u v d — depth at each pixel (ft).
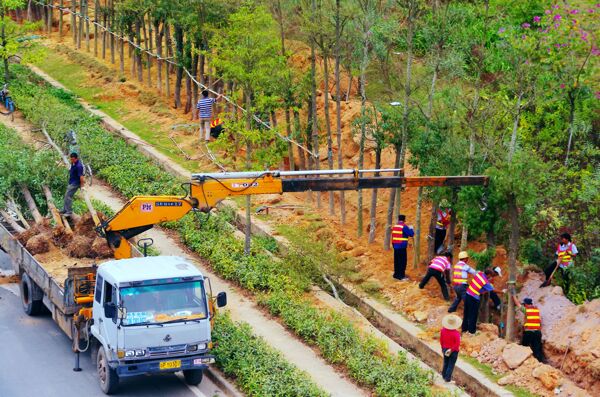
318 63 118.42
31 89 134.51
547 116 85.51
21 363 67.97
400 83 85.71
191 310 61.77
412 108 86.12
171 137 119.75
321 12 90.89
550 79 82.28
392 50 95.50
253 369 64.44
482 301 76.23
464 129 82.23
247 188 67.10
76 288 67.15
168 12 123.13
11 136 114.11
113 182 107.96
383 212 96.73
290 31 105.40
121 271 62.49
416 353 72.69
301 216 97.30
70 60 149.38
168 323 60.80
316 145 96.22
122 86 136.46
